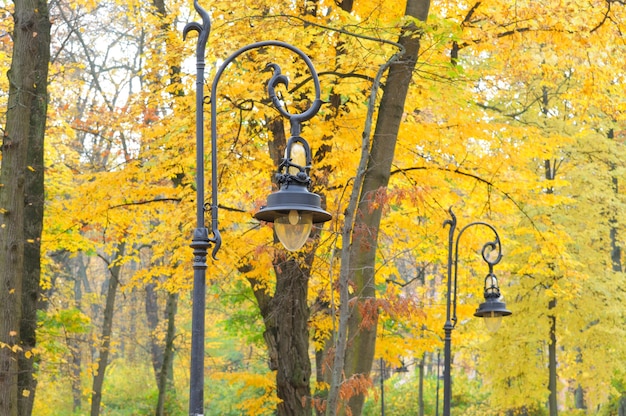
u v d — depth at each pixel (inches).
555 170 944.3
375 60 450.6
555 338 978.7
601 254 963.3
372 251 416.8
